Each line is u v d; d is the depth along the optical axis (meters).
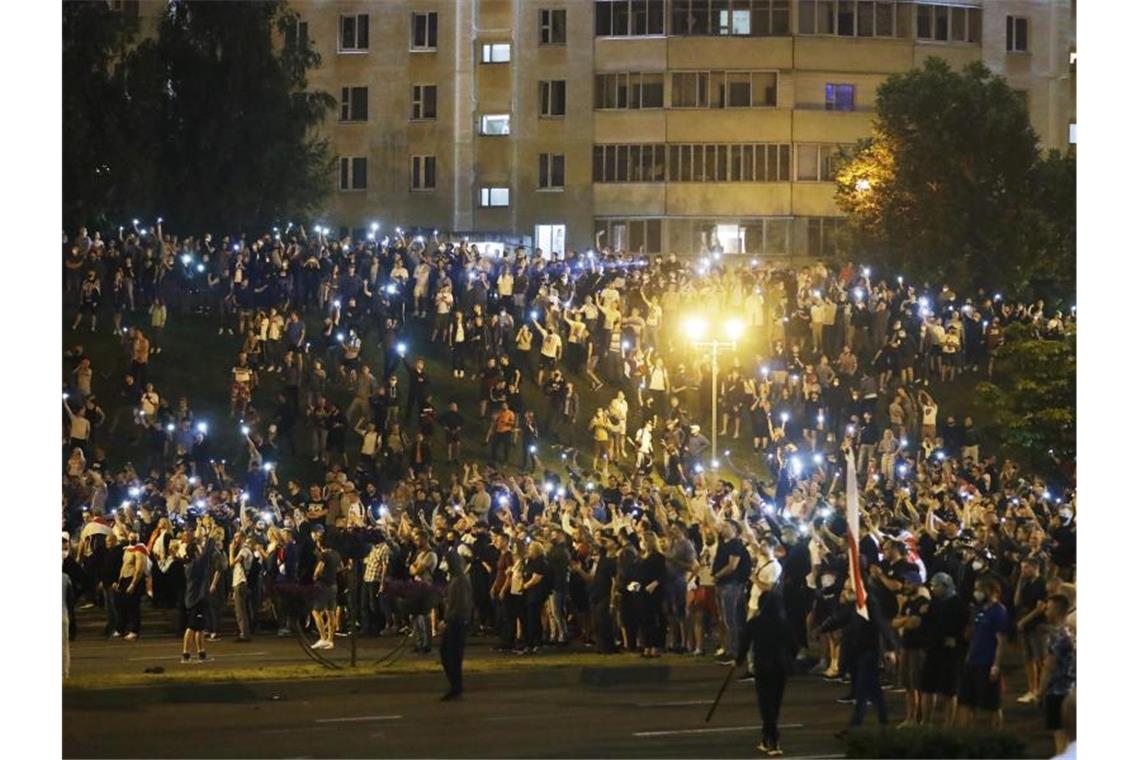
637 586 33.41
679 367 61.81
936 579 24.78
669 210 92.88
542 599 34.19
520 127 93.50
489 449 57.56
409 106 93.62
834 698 29.25
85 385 52.56
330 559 34.75
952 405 64.00
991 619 24.05
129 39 75.31
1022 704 28.67
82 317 59.00
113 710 28.11
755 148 92.75
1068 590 22.94
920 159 81.38
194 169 78.88
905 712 27.86
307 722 26.88
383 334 58.72
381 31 93.75
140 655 34.19
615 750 24.41
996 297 71.25
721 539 32.81
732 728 26.38
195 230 78.62
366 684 30.34
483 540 37.41
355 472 52.84
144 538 41.75
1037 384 54.53
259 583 37.66
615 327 62.31
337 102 86.56
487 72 93.69
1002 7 94.75
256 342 58.00
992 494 49.62
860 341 64.44
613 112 93.25
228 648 35.28
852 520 25.39
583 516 40.41
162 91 78.69
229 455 55.09
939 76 82.06
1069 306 79.94
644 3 93.06
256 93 79.44
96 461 50.25
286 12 81.19
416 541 37.47
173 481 46.44
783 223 92.69
